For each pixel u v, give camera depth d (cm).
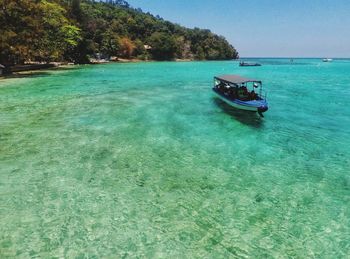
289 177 1402
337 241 963
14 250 907
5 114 2478
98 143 1822
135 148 1748
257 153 1695
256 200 1203
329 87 4500
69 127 2139
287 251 920
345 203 1183
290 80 5612
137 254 900
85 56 9531
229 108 2747
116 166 1505
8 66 5688
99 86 4222
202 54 16738
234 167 1508
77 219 1064
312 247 938
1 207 1129
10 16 5050
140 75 6150
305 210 1134
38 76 5238
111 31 12281
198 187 1305
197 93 3709
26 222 1042
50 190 1260
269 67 10644
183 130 2100
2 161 1539
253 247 936
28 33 5269
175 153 1683
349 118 2506
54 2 7900
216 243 952
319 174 1434
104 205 1155
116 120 2334
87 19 10600
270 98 3459
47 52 6831
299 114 2641
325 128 2206
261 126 2233
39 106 2792
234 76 2964
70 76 5441
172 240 964
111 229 1014
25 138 1895
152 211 1121
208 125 2225
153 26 15700
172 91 3878
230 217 1089
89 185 1309
